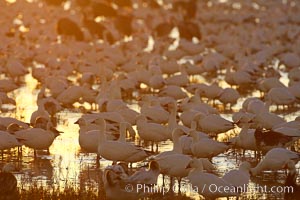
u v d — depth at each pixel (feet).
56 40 130.93
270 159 51.37
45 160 58.39
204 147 54.13
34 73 93.50
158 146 63.00
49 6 167.63
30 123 64.95
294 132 56.34
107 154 53.31
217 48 123.13
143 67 101.09
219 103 82.23
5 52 111.45
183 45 119.85
